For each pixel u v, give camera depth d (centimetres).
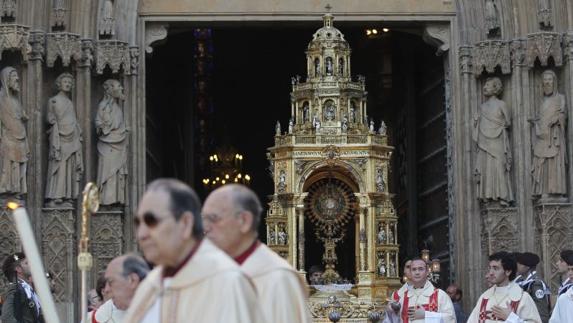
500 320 3250
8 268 3478
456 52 5056
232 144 7262
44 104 4725
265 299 1875
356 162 4731
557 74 4872
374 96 6644
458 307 4475
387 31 6406
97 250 4759
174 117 6281
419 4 5078
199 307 1417
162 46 5875
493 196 4859
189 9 5019
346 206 4775
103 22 4853
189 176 6334
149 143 5291
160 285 1447
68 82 4722
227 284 1418
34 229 4600
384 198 4762
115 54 4831
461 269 4953
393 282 4694
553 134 4794
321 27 5181
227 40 7269
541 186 4800
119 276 2311
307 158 4725
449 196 5078
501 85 4941
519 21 4912
